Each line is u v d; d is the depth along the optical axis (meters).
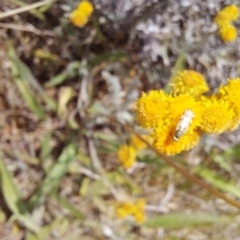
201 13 0.17
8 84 0.18
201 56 0.18
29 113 0.19
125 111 0.19
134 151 0.17
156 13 0.17
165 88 0.18
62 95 0.19
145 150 0.19
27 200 0.19
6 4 0.17
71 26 0.17
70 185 0.19
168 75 0.18
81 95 0.19
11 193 0.18
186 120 0.11
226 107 0.11
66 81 0.19
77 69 0.19
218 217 0.19
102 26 0.18
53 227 0.19
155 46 0.18
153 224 0.19
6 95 0.19
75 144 0.19
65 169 0.18
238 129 0.19
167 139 0.11
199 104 0.11
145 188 0.20
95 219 0.19
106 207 0.19
